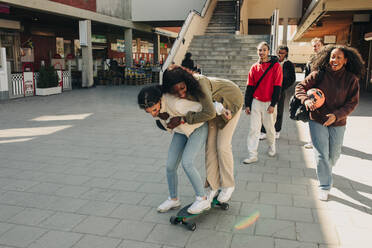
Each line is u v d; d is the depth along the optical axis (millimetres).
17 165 4742
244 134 6676
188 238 2824
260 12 19594
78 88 16656
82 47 16453
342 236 2822
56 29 22266
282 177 4250
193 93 2680
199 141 3002
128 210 3350
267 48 4531
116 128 7254
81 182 4102
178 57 12352
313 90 3344
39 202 3539
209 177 3275
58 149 5570
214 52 13055
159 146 5773
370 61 14414
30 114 8969
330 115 3273
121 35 28547
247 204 3477
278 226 3008
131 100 12055
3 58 11859
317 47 5281
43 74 13398
